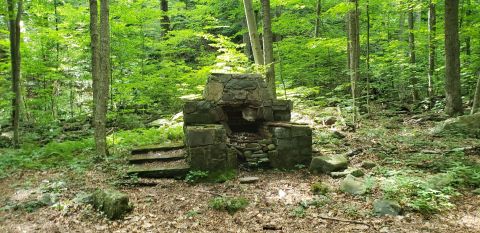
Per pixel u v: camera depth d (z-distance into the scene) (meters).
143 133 8.94
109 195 4.75
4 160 7.54
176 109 12.02
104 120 7.30
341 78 13.80
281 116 7.07
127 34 12.31
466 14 12.08
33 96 13.87
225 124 6.92
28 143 9.67
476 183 5.19
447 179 5.12
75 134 10.68
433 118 9.83
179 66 12.08
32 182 6.09
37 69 11.18
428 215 4.30
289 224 4.25
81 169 6.55
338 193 5.13
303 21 13.26
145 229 4.23
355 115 9.19
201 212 4.71
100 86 7.21
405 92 14.44
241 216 4.54
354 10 10.02
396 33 16.36
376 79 14.33
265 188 5.53
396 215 4.30
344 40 10.34
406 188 4.91
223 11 18.69
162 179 6.00
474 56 11.84
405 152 6.95
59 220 4.57
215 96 6.79
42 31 11.61
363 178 5.56
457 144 7.16
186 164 6.32
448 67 9.66
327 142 7.73
